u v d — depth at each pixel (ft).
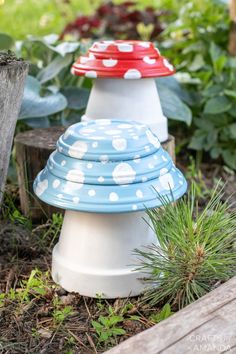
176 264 7.09
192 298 7.04
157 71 9.02
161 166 7.22
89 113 9.32
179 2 17.40
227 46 14.37
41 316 7.23
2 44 11.30
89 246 7.33
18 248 8.61
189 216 7.07
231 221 7.25
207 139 12.26
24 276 8.05
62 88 11.57
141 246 7.39
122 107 9.09
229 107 11.98
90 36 16.15
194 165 11.93
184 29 14.58
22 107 10.05
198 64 13.43
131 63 8.92
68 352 6.56
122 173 6.96
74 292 7.48
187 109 11.09
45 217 9.43
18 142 9.37
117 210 6.83
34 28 19.81
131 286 7.39
